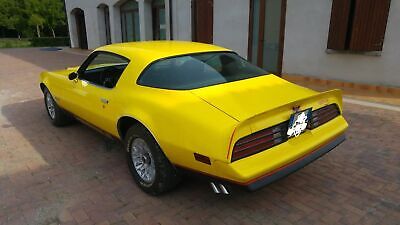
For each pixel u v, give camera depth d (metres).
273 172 2.56
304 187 3.34
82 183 3.50
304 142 2.82
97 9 17.94
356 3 6.80
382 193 3.20
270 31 8.98
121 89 3.40
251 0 9.11
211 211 2.97
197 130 2.58
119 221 2.85
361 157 3.98
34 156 4.19
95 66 4.22
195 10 11.09
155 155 2.98
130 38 16.45
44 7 38.53
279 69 8.95
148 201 3.14
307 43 8.12
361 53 7.16
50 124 5.50
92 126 4.25
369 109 5.88
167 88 3.06
